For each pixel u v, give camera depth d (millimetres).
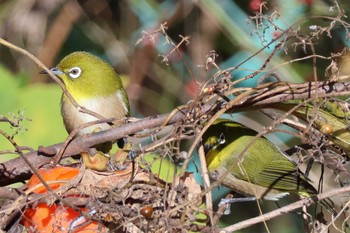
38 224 6609
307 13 12383
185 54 14109
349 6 12234
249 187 9328
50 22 14500
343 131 7465
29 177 7250
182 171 6812
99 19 14594
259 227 12867
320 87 7285
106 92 10711
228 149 9156
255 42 13328
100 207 6574
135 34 14398
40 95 11055
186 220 6730
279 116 7508
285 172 9305
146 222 6637
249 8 13633
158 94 14102
